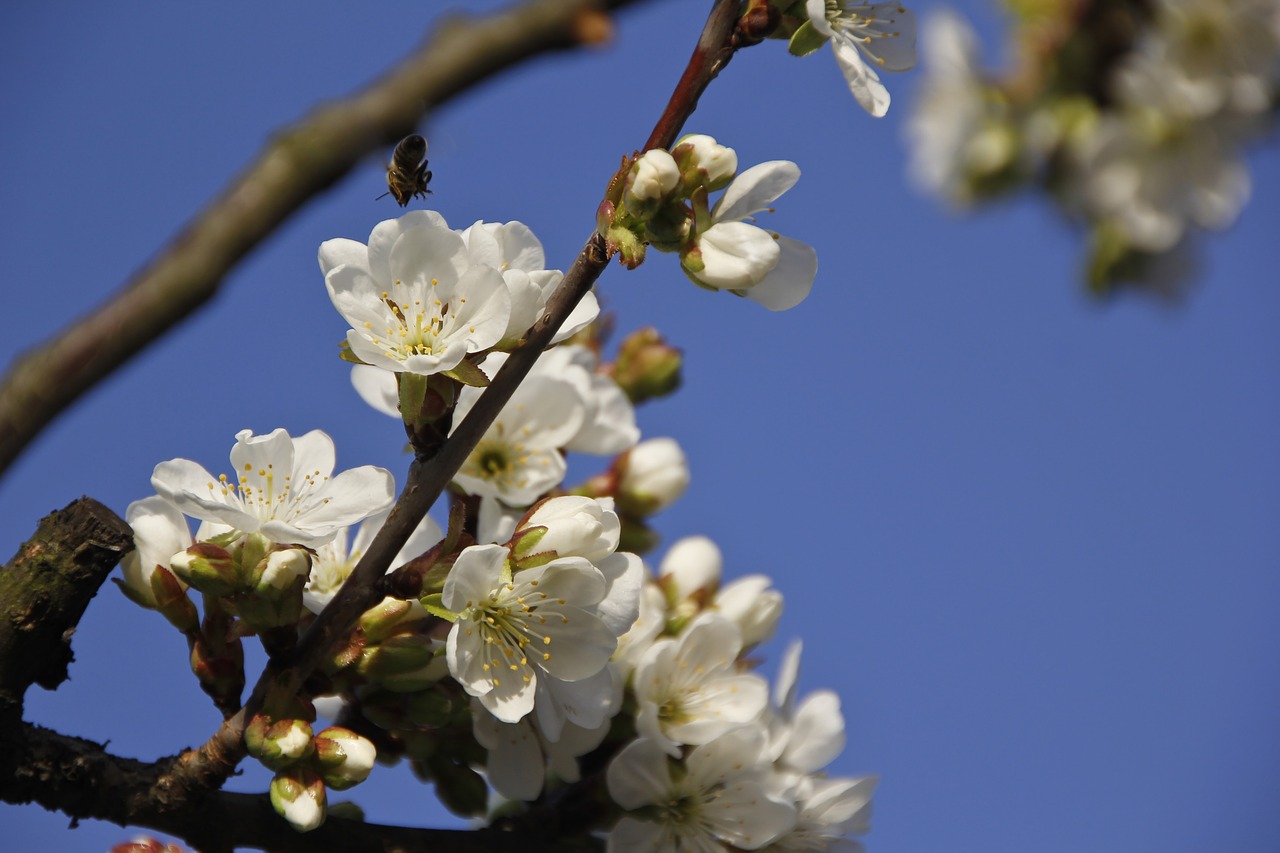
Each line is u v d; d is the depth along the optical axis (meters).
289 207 0.56
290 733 0.59
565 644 0.60
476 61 0.58
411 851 0.60
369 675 0.60
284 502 0.61
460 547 0.60
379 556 0.60
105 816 0.59
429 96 0.57
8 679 0.58
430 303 0.60
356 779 0.59
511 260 0.60
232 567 0.59
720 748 0.62
